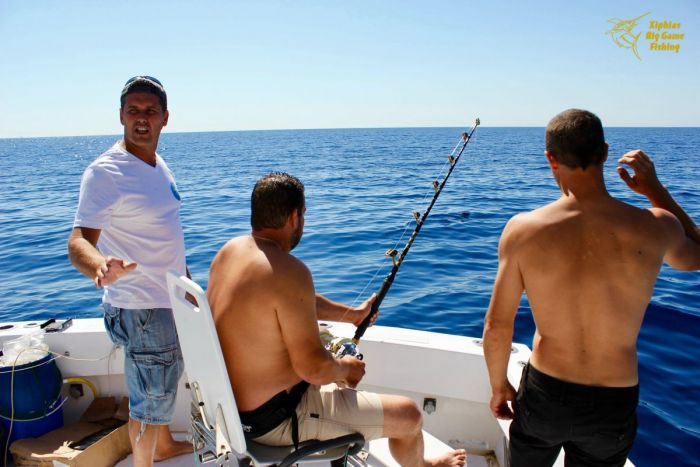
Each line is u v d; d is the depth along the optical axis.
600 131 1.54
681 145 47.47
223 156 39.75
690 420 3.22
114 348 2.67
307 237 8.29
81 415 2.77
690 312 4.81
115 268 1.66
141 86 2.16
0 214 12.12
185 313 1.65
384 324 4.77
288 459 1.62
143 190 2.13
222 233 8.85
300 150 47.12
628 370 1.53
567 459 1.70
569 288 1.53
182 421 2.74
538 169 22.05
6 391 2.47
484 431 2.56
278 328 1.60
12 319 5.41
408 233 8.50
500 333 1.69
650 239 1.50
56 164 37.22
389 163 27.53
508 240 1.63
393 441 1.93
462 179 17.70
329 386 1.87
